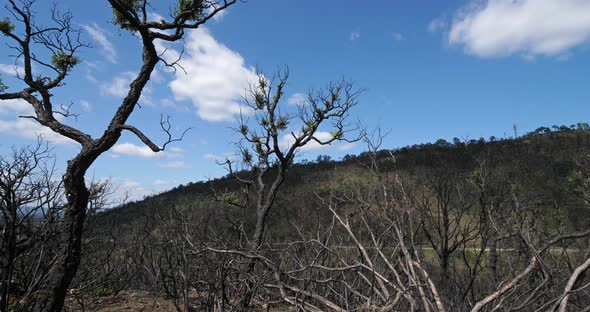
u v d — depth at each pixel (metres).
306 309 3.84
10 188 4.45
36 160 4.77
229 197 8.35
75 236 4.76
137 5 5.56
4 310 4.36
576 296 3.58
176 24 5.66
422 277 3.43
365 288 4.32
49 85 6.10
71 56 6.28
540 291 3.42
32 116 5.36
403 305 3.55
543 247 3.50
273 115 9.23
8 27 5.62
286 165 8.98
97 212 7.30
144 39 5.45
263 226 7.70
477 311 2.94
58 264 4.62
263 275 4.51
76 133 5.06
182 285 4.96
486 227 4.68
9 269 4.51
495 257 4.53
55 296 4.53
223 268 4.43
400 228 3.62
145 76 5.49
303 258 5.32
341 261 4.34
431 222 4.87
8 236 4.52
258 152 9.52
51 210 4.96
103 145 4.96
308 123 9.35
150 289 7.43
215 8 5.95
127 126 5.07
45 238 4.86
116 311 5.77
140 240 8.29
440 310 2.95
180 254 4.93
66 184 4.80
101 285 7.32
